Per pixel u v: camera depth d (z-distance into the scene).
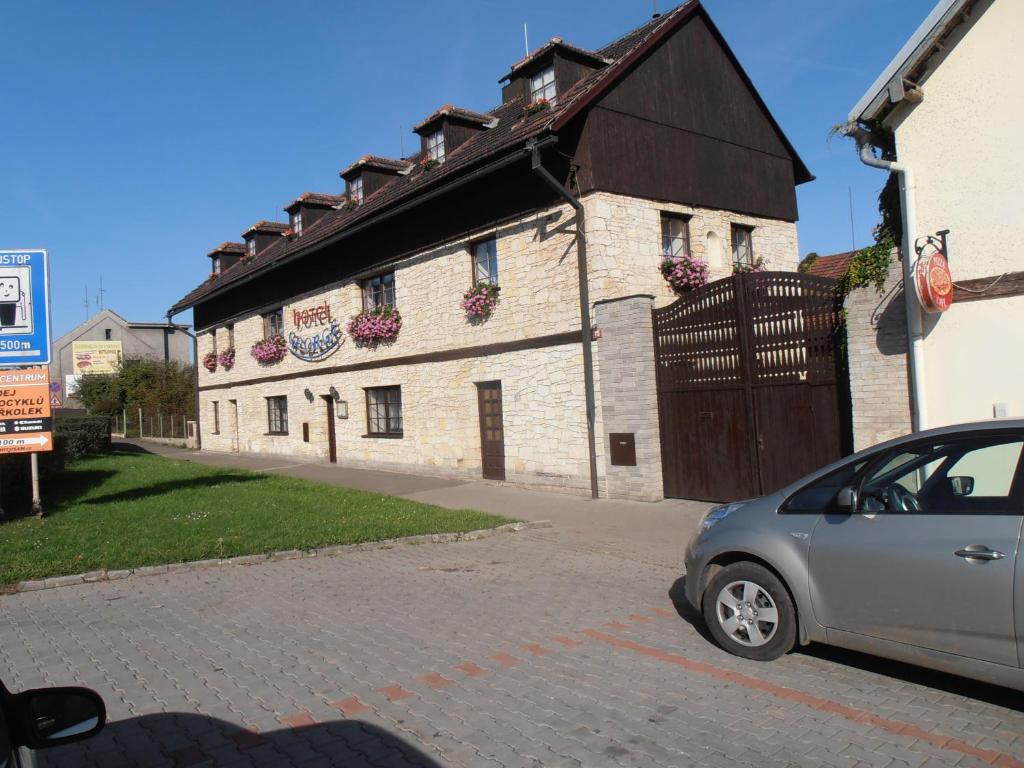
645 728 3.96
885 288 8.80
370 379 18.31
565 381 13.03
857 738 3.81
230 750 3.76
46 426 10.64
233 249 29.72
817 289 9.86
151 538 8.96
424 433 16.52
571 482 12.94
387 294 18.20
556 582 7.26
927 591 4.10
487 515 10.90
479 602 6.52
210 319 28.19
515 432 14.04
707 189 14.38
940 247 8.10
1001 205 7.77
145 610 6.32
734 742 3.78
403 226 16.97
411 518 10.54
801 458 10.03
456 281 15.42
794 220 16.30
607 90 12.87
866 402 8.96
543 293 13.38
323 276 20.28
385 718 4.12
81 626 5.87
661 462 11.87
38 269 10.52
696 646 5.27
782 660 4.95
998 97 7.80
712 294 11.12
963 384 7.98
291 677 4.75
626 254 12.84
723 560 5.18
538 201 13.36
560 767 3.55
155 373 45.34
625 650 5.21
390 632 5.67
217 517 10.59
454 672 4.81
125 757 3.70
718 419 11.08
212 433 28.20
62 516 10.74
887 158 8.95
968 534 4.02
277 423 23.58
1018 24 7.68
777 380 10.32
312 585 7.16
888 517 4.38
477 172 13.33
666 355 11.77
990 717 4.02
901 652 4.25
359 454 18.89
